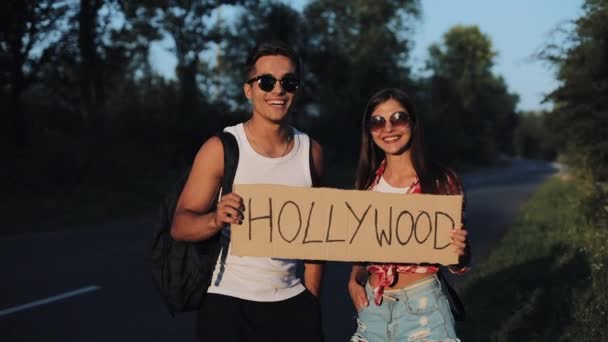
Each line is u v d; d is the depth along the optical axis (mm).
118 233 12594
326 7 42375
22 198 15992
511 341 4570
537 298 5523
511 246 8797
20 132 19750
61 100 22797
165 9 24047
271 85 2740
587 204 11703
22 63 19531
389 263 2900
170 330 5566
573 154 15969
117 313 6141
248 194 2686
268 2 34000
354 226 2779
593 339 4367
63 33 20328
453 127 58469
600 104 13070
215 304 2689
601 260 6883
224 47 34625
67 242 11250
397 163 3033
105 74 23438
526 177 38812
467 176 42969
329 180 29500
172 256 2740
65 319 5914
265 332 2699
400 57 44469
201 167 2729
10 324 5742
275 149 2818
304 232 2734
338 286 7398
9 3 17922
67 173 18484
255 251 2689
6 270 8438
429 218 2812
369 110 3082
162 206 2818
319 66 36812
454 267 3012
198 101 27016
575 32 13008
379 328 2955
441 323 2838
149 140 25016
